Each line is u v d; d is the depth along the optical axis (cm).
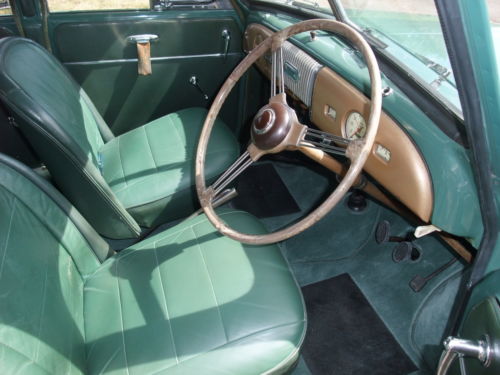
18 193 104
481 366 83
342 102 128
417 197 108
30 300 88
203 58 205
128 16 186
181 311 108
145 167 160
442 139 102
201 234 129
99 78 198
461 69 80
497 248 94
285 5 177
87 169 120
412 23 119
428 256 175
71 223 118
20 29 178
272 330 103
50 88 137
